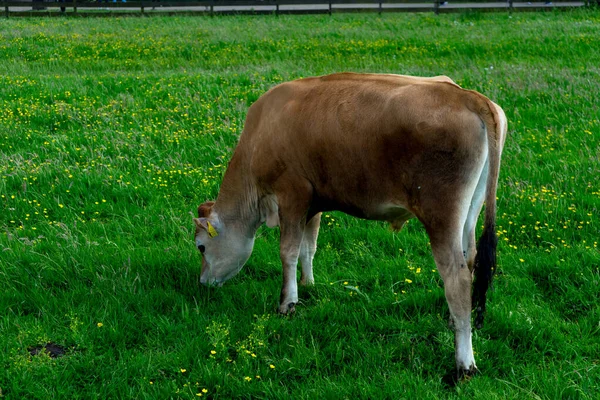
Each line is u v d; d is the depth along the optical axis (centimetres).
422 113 452
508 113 1118
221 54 1783
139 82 1364
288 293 557
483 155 449
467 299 455
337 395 450
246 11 2719
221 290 604
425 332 527
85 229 718
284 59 1702
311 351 500
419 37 1959
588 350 494
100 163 882
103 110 1142
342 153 491
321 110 503
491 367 480
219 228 586
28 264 638
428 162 451
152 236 708
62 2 2731
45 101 1223
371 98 480
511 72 1390
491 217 439
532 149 936
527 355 498
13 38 1988
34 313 564
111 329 527
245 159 568
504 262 632
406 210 488
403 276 614
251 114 563
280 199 543
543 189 778
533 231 695
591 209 733
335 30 2144
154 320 546
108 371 482
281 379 480
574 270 604
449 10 2614
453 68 1502
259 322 527
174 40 1970
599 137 969
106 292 588
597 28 1975
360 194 498
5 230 725
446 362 491
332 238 704
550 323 527
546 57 1627
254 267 650
